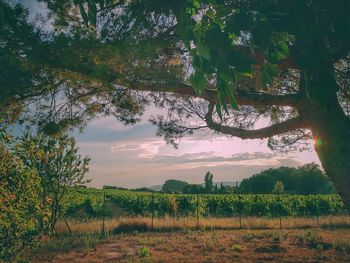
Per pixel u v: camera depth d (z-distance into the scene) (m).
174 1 5.80
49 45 6.73
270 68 2.71
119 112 9.77
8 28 6.54
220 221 21.89
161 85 7.34
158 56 7.65
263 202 31.14
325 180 67.62
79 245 14.16
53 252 12.65
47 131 8.74
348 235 16.88
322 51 3.10
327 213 31.66
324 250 13.46
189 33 2.37
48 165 14.13
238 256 12.48
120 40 6.65
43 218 7.91
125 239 16.06
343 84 7.57
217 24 2.32
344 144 6.34
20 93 7.57
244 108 10.05
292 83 8.98
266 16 2.52
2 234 7.13
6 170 7.12
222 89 2.29
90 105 9.68
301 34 2.82
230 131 8.84
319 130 6.57
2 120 7.41
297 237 16.33
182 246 14.42
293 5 2.73
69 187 15.27
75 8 7.98
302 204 31.88
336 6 3.30
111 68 7.11
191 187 75.19
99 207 30.81
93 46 6.65
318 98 3.10
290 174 74.19
